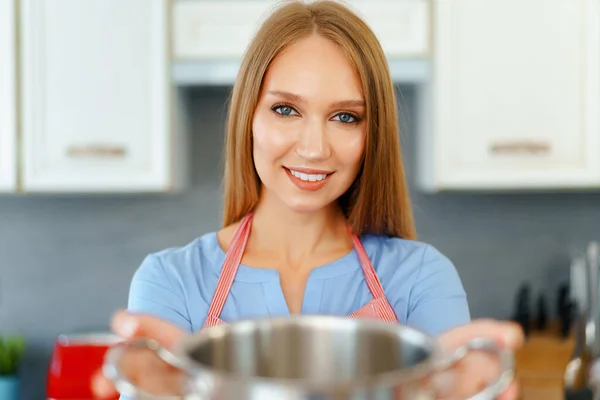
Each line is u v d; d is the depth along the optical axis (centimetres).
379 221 111
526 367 199
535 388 196
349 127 99
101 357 206
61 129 199
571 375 182
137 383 55
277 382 41
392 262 108
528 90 200
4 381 222
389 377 42
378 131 102
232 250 107
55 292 239
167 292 104
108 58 198
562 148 201
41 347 240
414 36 197
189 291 104
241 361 54
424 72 198
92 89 198
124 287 239
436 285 106
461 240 238
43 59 198
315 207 97
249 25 195
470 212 238
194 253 108
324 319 56
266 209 108
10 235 239
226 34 196
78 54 198
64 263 239
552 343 212
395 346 53
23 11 198
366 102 98
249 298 103
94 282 240
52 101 199
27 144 199
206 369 44
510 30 199
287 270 106
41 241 239
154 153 200
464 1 197
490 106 200
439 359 45
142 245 239
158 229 239
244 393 42
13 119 198
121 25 198
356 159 97
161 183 200
